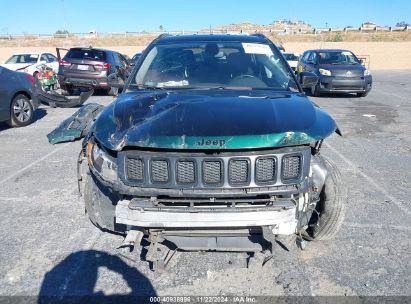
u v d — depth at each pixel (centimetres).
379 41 4659
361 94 1381
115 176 286
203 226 266
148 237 306
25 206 442
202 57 416
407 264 328
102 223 329
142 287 300
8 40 4934
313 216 354
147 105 320
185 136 267
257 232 286
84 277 312
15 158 628
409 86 1748
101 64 1295
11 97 838
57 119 962
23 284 304
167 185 271
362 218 410
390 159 623
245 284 303
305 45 3969
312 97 1385
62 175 543
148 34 5272
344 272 317
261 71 402
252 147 265
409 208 435
